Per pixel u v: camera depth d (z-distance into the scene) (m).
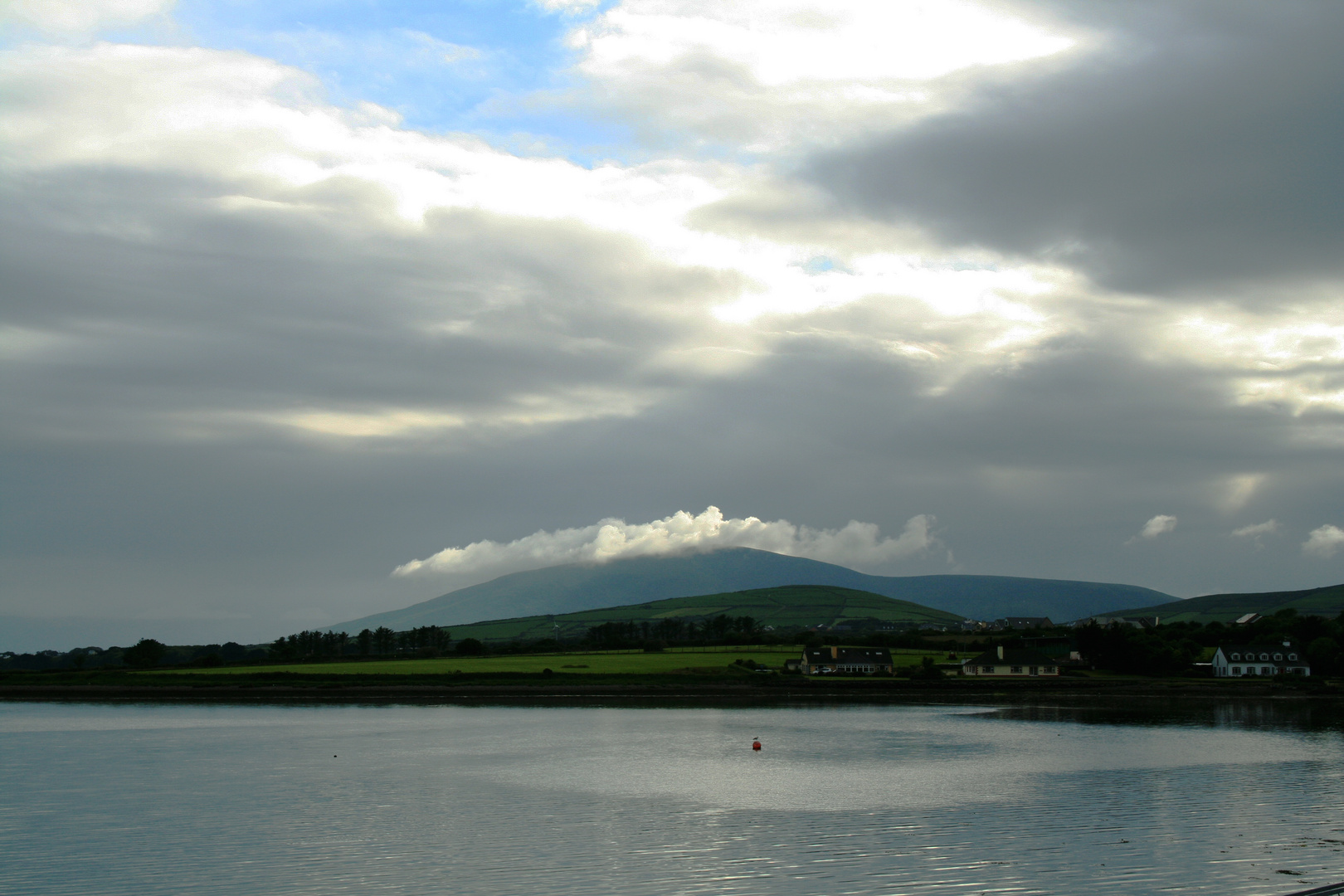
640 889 47.41
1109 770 84.69
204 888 48.72
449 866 52.12
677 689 190.62
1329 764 87.62
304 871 51.44
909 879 48.84
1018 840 57.31
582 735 116.88
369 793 75.06
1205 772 82.88
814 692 187.38
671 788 76.50
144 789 77.75
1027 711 147.38
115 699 180.25
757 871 50.59
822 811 66.38
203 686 193.62
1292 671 199.25
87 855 55.44
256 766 90.88
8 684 196.25
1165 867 51.06
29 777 84.31
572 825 62.50
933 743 105.81
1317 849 54.97
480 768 88.44
